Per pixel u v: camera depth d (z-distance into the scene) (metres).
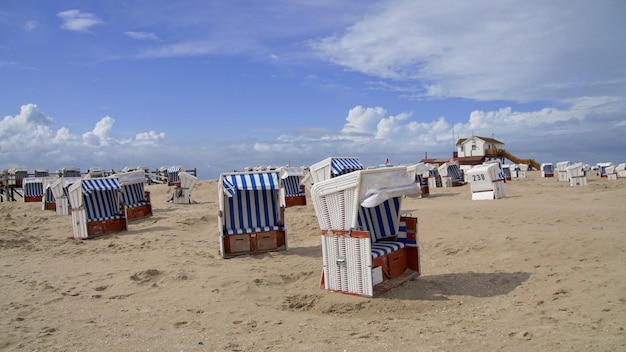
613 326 4.96
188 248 12.23
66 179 22.58
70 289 7.98
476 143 71.00
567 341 4.62
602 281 6.66
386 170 7.14
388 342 4.91
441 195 25.12
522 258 8.60
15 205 27.83
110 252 11.98
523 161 66.69
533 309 5.84
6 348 5.08
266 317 6.13
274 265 9.75
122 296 7.48
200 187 36.66
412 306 6.33
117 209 15.88
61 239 14.84
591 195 20.33
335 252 7.11
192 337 5.32
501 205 17.05
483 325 5.36
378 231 8.02
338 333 5.31
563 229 11.11
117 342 5.21
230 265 9.87
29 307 6.84
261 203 11.55
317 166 17.72
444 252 9.80
